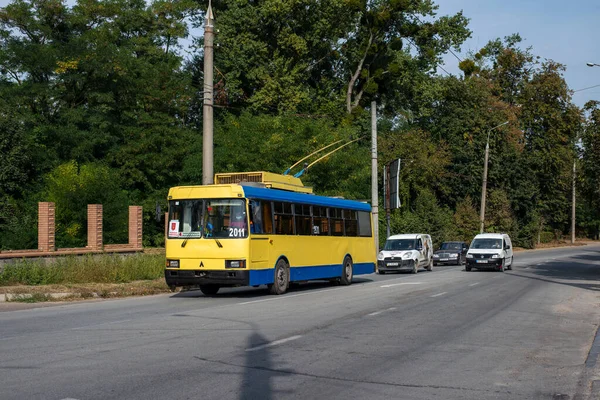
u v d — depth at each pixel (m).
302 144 46.72
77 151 44.97
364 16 58.59
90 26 51.66
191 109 59.41
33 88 44.56
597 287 24.86
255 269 19.72
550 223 98.25
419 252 37.25
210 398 7.12
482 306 17.48
